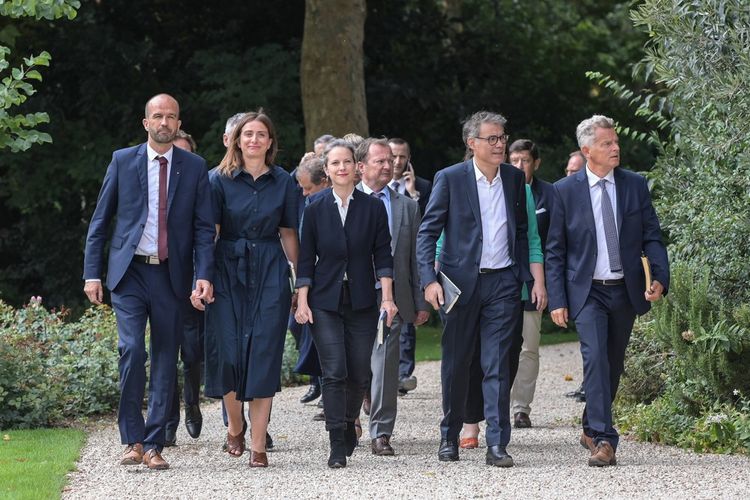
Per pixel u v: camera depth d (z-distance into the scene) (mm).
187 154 18359
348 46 41719
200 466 18281
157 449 17969
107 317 28375
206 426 22938
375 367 19688
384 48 52875
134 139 49344
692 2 21969
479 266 18172
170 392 18141
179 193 18141
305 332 20688
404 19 53219
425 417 24156
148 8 50688
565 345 41812
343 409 18078
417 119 54031
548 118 56500
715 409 20188
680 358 21312
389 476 17219
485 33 55219
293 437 21641
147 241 18031
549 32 57656
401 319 20047
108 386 25031
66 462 18281
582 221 18172
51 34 48500
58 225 50906
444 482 16656
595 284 18141
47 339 26219
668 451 19469
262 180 18406
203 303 18375
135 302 17984
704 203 22438
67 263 50844
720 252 22047
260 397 17812
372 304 18312
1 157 47281
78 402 24344
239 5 50594
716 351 20312
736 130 21500
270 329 17969
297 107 48406
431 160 54438
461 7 56688
